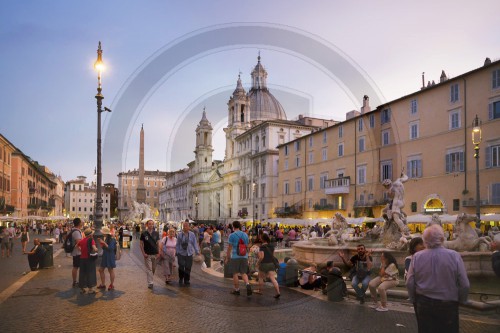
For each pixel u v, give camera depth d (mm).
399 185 15344
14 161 64812
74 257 12391
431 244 5180
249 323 7852
